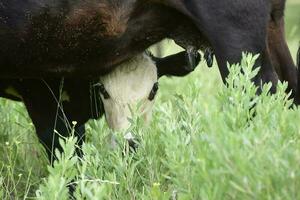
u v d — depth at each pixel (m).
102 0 9.25
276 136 6.79
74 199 8.96
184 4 9.09
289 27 21.39
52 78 10.00
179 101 9.06
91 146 8.59
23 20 9.27
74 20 9.29
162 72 10.45
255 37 9.06
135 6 9.28
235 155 6.14
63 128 10.35
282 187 6.15
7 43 9.37
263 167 6.22
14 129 10.99
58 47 9.42
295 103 9.48
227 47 9.01
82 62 9.61
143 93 10.05
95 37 9.37
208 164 6.36
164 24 9.38
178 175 7.00
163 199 7.37
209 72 14.87
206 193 6.36
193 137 7.18
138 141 8.97
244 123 7.59
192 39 9.49
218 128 6.58
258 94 9.19
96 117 10.41
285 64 9.95
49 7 9.23
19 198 9.79
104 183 7.68
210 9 9.01
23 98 10.33
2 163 9.79
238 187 6.07
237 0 8.97
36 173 10.20
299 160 6.15
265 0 9.09
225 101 8.21
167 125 8.30
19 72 9.73
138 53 9.69
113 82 9.99
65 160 7.58
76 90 10.27
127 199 8.20
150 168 8.51
